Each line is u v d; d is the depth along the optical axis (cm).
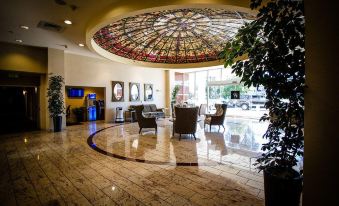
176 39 712
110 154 471
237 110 1329
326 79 129
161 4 367
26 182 320
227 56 215
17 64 733
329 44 127
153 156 454
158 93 1359
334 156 126
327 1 127
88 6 418
